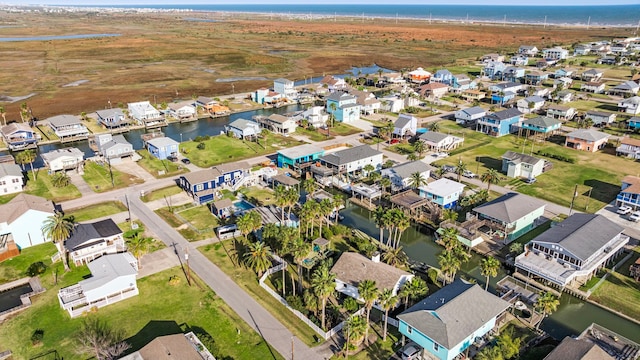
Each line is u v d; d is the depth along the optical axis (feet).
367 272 234.79
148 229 302.04
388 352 198.59
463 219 320.50
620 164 418.31
